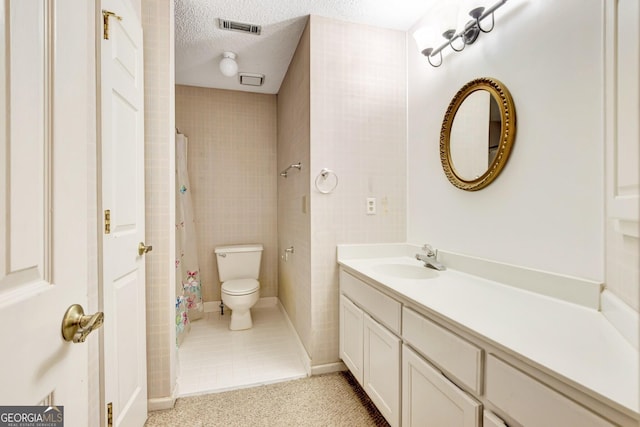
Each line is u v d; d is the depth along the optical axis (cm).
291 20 186
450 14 143
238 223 303
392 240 197
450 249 159
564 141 101
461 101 148
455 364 89
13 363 43
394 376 122
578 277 97
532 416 66
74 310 58
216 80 275
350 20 186
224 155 298
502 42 126
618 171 71
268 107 310
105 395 98
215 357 207
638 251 71
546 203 108
